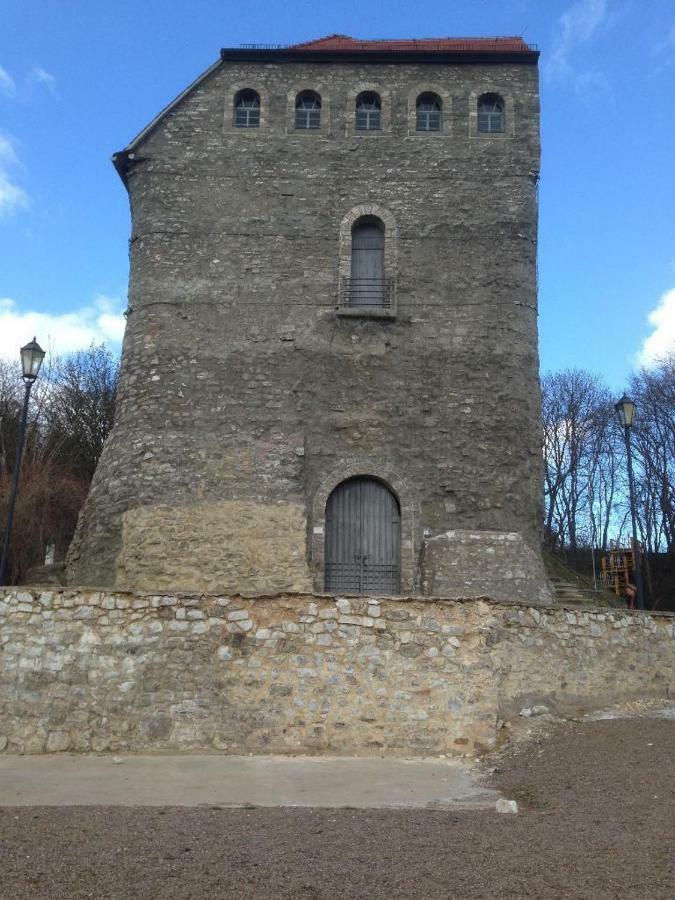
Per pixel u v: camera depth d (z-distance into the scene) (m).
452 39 23.22
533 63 21.62
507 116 21.25
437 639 11.03
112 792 8.73
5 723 10.54
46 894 5.68
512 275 20.31
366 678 10.85
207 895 5.71
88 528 19.08
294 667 10.84
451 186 20.80
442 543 18.36
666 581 38.06
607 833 7.05
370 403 19.45
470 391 19.59
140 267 20.38
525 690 11.67
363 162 20.92
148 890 5.77
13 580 24.55
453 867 6.22
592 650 12.70
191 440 19.05
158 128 21.11
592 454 46.06
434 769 9.98
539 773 9.48
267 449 19.00
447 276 20.27
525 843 6.79
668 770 8.99
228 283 20.14
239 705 10.71
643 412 41.00
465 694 10.86
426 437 19.30
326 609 11.03
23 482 26.09
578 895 5.73
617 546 40.28
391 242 20.44
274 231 20.47
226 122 21.12
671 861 6.36
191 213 20.56
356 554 19.02
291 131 21.11
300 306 20.02
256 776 9.49
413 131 21.14
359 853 6.53
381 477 19.03
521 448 19.44
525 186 20.86
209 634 10.89
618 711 12.46
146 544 18.23
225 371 19.55
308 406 19.39
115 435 19.55
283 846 6.68
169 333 19.78
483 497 19.02
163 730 10.60
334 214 20.61
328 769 9.87
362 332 19.88
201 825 7.29
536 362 20.20
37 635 10.79
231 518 18.44
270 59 21.52
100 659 10.76
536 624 12.02
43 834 6.93
